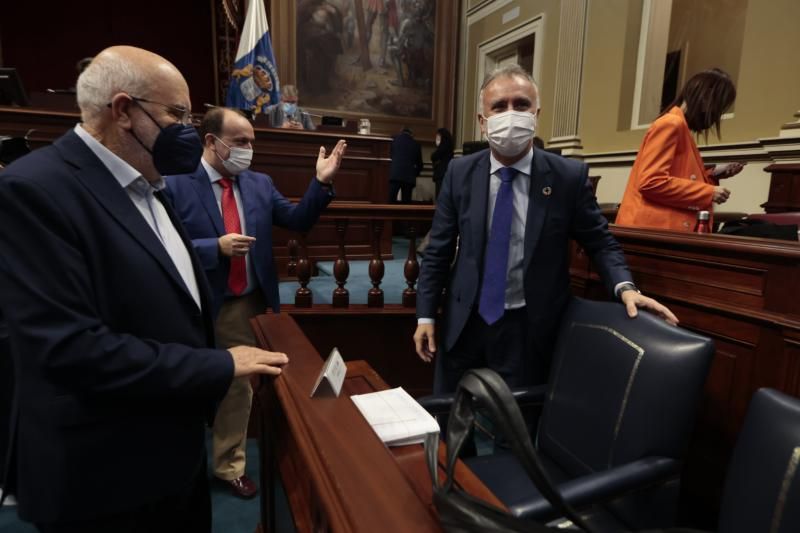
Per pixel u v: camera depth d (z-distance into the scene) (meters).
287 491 1.11
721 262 1.52
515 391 1.55
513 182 1.64
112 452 0.99
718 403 1.55
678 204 1.97
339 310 2.61
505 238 1.64
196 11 8.94
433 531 0.64
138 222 1.02
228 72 8.06
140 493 1.04
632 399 1.25
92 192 0.96
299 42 7.46
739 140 4.40
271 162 4.68
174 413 1.08
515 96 1.53
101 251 0.97
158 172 1.10
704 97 1.96
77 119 3.76
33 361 0.89
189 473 1.14
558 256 1.64
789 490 0.88
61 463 0.95
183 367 0.98
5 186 0.85
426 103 8.38
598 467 1.30
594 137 5.96
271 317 1.60
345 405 1.01
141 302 1.00
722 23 4.51
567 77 6.24
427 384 2.77
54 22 8.21
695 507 1.64
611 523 1.22
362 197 5.07
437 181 7.23
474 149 6.35
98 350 0.90
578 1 6.02
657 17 5.17
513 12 7.24
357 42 7.80
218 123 1.87
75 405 0.94
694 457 1.64
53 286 0.87
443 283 1.83
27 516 0.96
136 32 8.68
